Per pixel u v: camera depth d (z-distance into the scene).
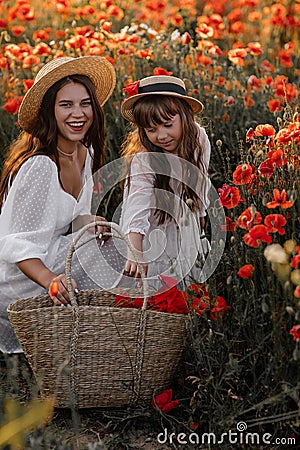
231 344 2.93
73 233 3.78
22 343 3.13
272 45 7.42
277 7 7.01
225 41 7.49
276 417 2.88
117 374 3.12
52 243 3.70
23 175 3.56
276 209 3.18
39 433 2.78
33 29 7.59
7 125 5.14
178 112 3.58
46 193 3.56
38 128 3.64
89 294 3.46
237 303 2.93
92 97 3.65
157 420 3.11
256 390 2.99
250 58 6.25
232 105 5.14
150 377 3.14
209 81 5.45
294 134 3.25
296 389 2.61
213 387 2.96
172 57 5.92
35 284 3.60
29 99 3.57
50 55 5.58
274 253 2.61
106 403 3.16
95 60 3.66
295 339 2.58
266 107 5.06
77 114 3.59
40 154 3.60
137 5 7.99
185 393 3.20
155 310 3.29
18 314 3.07
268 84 5.21
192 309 3.05
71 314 3.03
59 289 3.22
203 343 2.99
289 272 2.65
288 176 3.33
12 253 3.44
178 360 3.19
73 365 3.06
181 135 3.62
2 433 2.49
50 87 3.58
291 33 7.43
